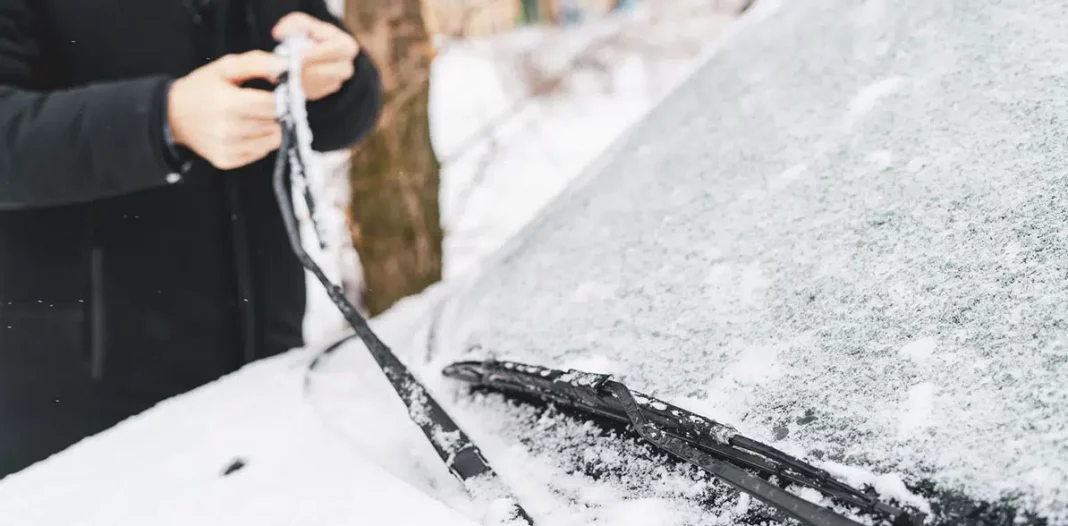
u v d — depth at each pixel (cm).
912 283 61
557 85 641
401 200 324
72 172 117
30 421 143
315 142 162
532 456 68
